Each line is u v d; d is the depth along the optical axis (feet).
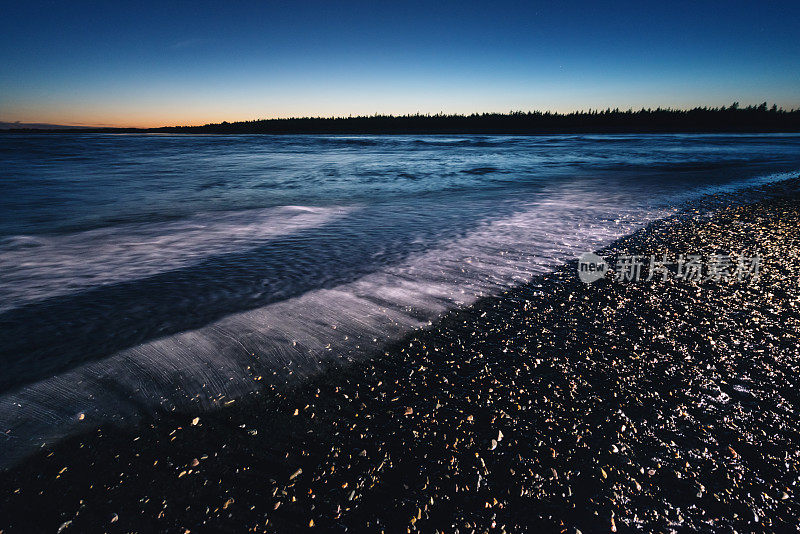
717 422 6.54
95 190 35.96
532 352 8.78
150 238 19.12
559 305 11.20
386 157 81.00
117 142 157.89
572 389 7.49
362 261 15.31
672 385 7.54
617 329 9.74
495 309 10.96
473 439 6.31
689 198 27.89
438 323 10.15
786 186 32.14
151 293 12.09
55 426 6.48
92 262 15.30
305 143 154.81
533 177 44.68
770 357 8.36
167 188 37.73
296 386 7.59
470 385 7.67
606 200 28.27
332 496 5.31
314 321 10.18
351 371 8.08
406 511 5.09
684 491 5.33
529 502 5.22
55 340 9.17
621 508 5.10
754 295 11.51
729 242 16.81
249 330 9.66
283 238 19.11
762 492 5.30
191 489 5.38
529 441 6.25
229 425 6.57
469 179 44.16
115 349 8.77
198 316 10.44
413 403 7.16
